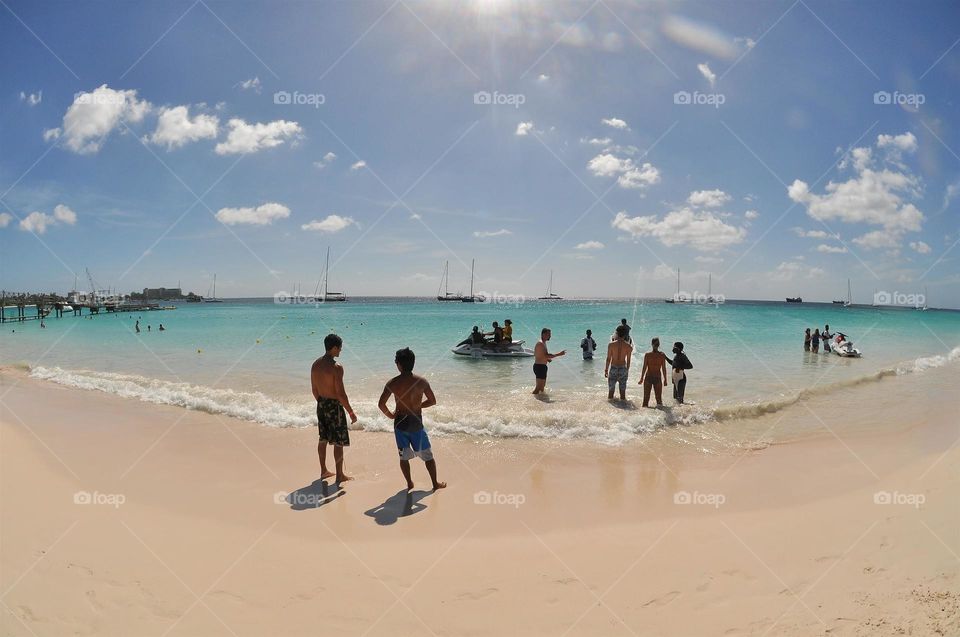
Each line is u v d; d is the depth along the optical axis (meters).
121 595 4.00
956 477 6.52
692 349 22.03
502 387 13.49
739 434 9.27
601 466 7.45
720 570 4.38
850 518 5.38
